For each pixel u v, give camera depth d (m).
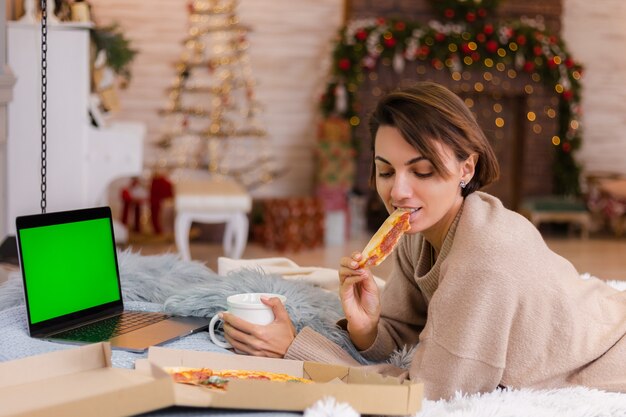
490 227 1.76
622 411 1.67
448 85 8.45
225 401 1.41
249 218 8.16
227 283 2.06
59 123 4.43
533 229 1.83
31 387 1.46
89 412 1.30
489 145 1.82
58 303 1.89
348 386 1.42
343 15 8.41
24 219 1.83
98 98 5.02
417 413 1.50
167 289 2.24
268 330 1.80
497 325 1.69
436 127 1.71
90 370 1.56
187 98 8.15
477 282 1.70
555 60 8.57
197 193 6.45
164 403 1.37
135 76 8.05
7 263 2.94
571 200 8.57
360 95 8.34
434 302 1.73
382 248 1.82
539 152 8.80
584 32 9.06
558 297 1.74
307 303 2.02
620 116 9.20
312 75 8.38
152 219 7.36
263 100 8.32
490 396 1.65
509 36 8.45
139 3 7.99
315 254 7.31
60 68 4.39
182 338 1.88
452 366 1.69
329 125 8.00
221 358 1.67
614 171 9.26
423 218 1.78
